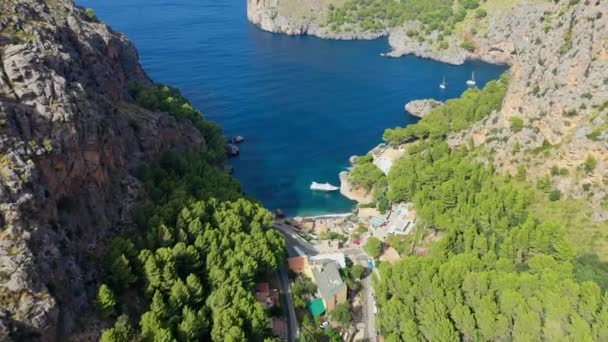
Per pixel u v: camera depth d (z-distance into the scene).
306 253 168.00
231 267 132.75
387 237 173.25
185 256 129.62
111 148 144.75
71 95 127.88
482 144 196.00
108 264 119.75
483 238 144.25
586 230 147.75
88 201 128.88
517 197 159.25
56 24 163.12
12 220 100.94
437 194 172.12
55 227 112.94
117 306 114.06
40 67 123.62
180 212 142.88
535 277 124.69
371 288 152.75
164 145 188.62
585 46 170.75
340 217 194.75
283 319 137.12
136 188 150.00
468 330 118.25
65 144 121.81
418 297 129.38
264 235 152.25
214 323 117.06
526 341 111.62
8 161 105.94
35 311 96.31
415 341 118.12
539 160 171.00
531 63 192.12
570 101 169.00
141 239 129.75
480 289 125.81
